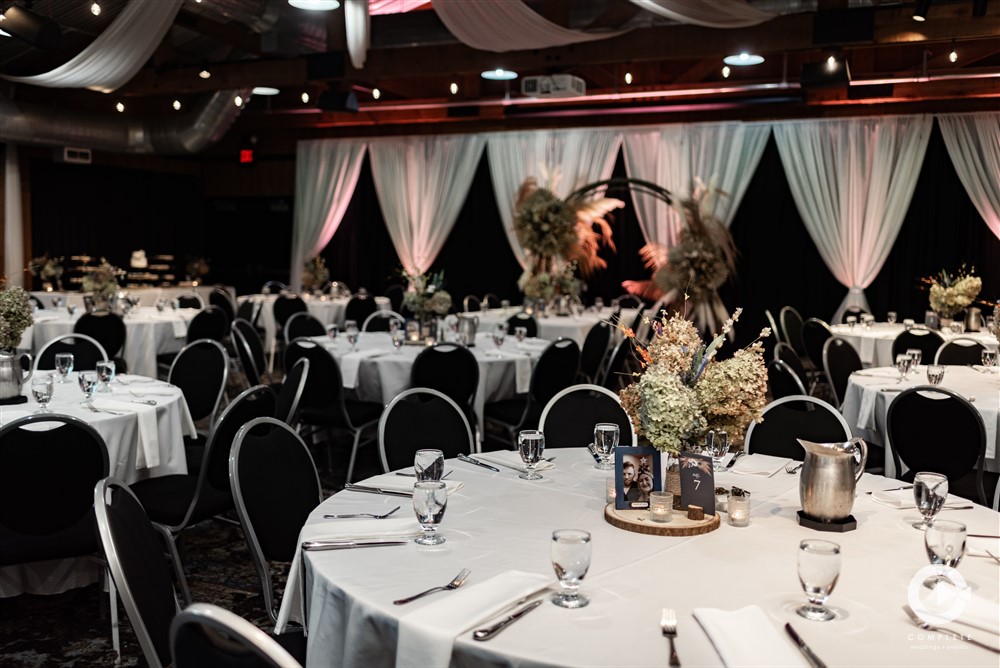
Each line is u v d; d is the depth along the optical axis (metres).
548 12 8.55
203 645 1.59
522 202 10.68
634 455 2.65
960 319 10.30
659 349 2.74
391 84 12.30
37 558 3.37
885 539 2.49
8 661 3.36
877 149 10.78
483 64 9.04
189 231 15.23
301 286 14.22
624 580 2.14
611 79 11.78
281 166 14.72
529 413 6.09
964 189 10.67
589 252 11.76
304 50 10.14
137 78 10.48
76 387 4.89
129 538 2.21
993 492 4.31
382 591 2.05
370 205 14.05
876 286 11.19
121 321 7.73
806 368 8.87
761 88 10.78
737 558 2.31
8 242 12.24
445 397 3.88
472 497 2.87
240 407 3.77
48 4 8.96
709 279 10.47
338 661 2.10
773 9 7.94
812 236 11.16
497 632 1.84
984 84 10.11
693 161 11.55
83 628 3.66
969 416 4.12
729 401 2.64
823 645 1.80
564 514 2.70
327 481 5.87
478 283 13.40
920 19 7.37
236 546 4.74
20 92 12.52
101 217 13.73
